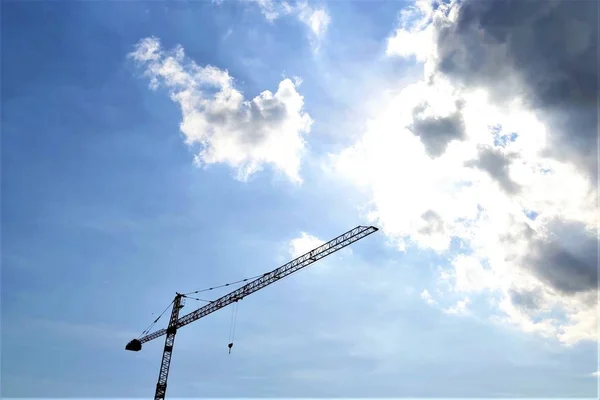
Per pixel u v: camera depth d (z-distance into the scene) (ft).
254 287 408.46
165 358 436.76
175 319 452.35
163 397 419.33
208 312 435.53
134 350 472.85
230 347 408.46
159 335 461.78
